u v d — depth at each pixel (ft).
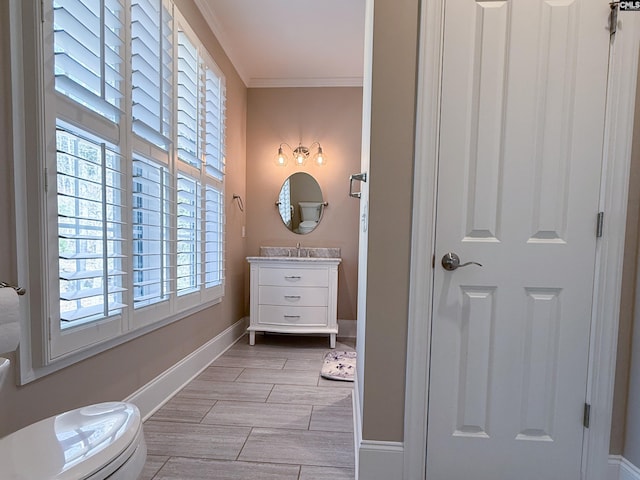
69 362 4.21
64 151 4.03
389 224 4.30
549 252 4.20
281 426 5.67
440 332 4.29
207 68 8.13
